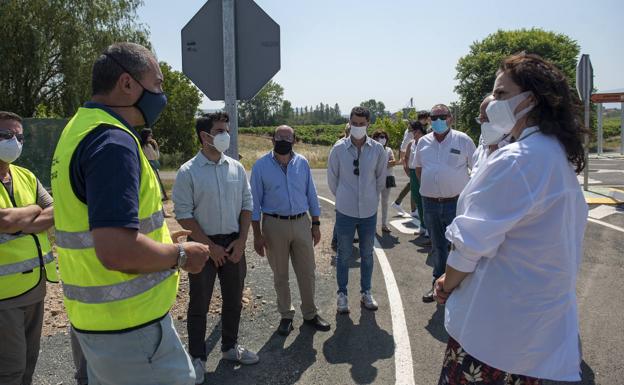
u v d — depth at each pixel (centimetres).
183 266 204
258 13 476
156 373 202
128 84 199
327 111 14088
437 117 516
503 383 208
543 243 196
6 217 292
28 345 328
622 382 343
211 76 484
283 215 433
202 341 365
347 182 486
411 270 622
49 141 1341
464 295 213
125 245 173
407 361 381
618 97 2412
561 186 195
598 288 534
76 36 1989
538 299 198
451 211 510
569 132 201
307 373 366
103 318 192
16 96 2033
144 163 198
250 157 3412
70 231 190
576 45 4484
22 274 305
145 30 2158
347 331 440
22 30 1920
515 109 210
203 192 370
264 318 470
